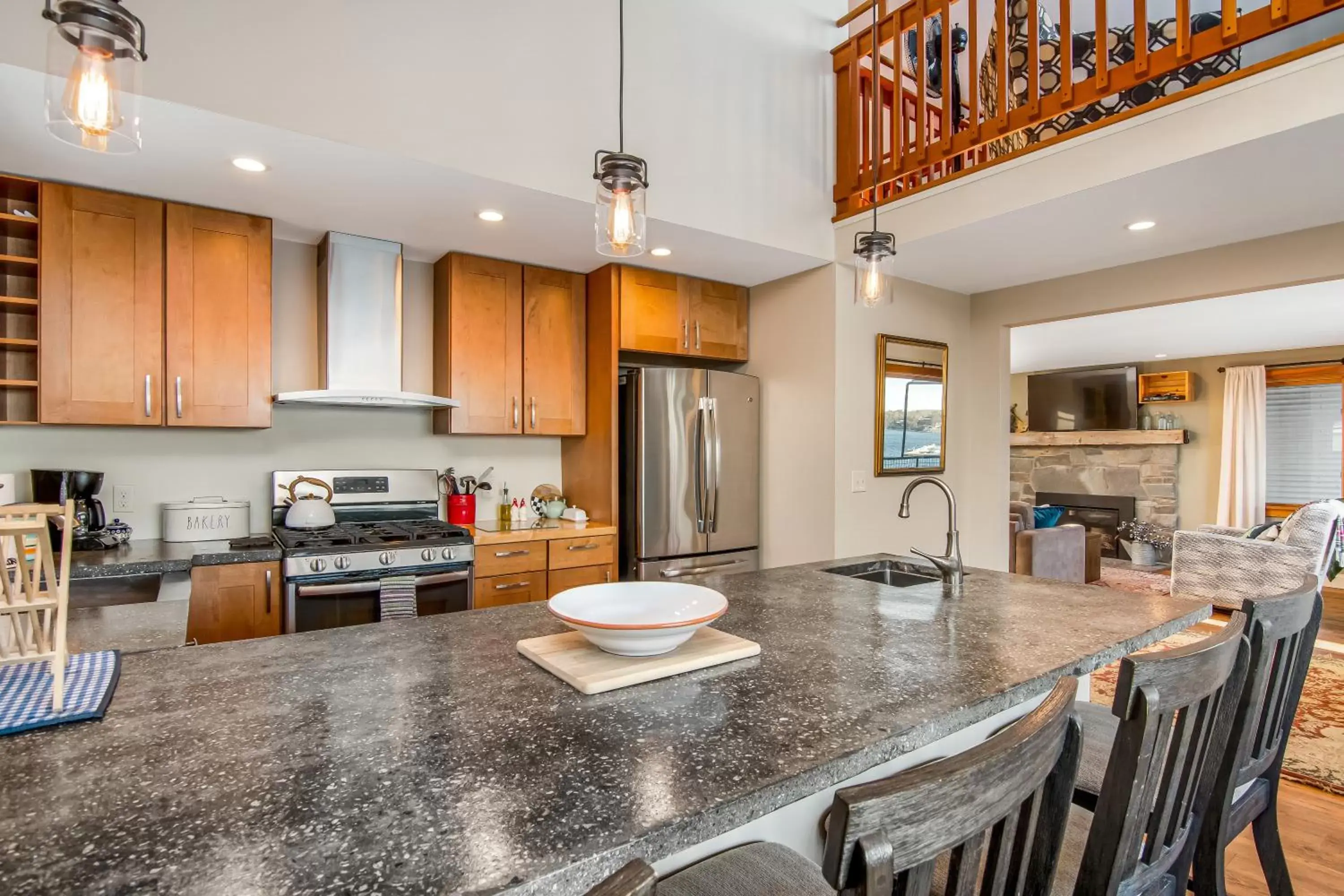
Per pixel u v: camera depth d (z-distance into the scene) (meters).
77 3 1.15
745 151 3.24
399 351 3.25
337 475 3.33
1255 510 7.37
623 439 3.76
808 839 1.33
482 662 1.29
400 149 2.29
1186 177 2.45
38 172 2.41
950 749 1.54
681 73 3.02
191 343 2.71
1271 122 2.12
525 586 3.32
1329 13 2.03
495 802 0.79
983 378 4.33
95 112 1.17
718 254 3.45
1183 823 1.18
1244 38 2.20
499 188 2.56
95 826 0.72
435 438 3.66
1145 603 1.84
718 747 0.94
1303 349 7.13
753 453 4.02
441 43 2.38
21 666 1.21
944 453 4.26
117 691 1.13
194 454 3.04
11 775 0.84
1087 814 1.33
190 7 1.96
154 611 1.80
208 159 2.31
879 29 3.32
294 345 3.24
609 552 3.58
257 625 2.62
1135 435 8.11
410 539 2.98
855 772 0.93
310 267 3.28
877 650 1.39
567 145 2.66
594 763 0.88
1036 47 2.75
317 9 2.15
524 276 3.61
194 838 0.70
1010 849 0.73
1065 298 3.92
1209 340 6.55
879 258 2.29
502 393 3.52
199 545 2.79
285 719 1.02
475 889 0.63
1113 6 3.51
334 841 0.70
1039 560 5.46
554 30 2.65
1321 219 2.89
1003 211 2.85
